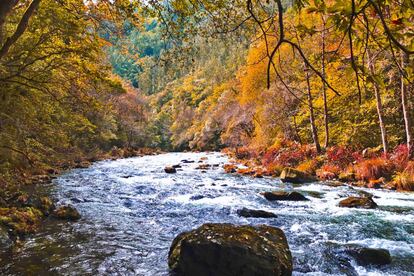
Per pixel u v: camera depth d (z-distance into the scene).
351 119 20.67
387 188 13.41
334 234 7.99
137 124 47.72
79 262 6.50
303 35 1.75
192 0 4.80
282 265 5.42
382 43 1.65
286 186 14.74
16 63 9.41
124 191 13.80
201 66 68.50
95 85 10.77
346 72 1.63
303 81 20.84
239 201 11.78
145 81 80.12
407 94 17.69
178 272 5.89
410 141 14.84
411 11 1.52
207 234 5.86
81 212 10.27
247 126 32.91
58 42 9.80
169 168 20.39
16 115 11.37
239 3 4.37
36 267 6.22
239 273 5.30
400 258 6.55
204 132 48.25
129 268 6.27
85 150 31.67
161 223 9.23
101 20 8.59
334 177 16.12
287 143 23.36
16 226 7.95
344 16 1.55
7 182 12.01
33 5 4.31
